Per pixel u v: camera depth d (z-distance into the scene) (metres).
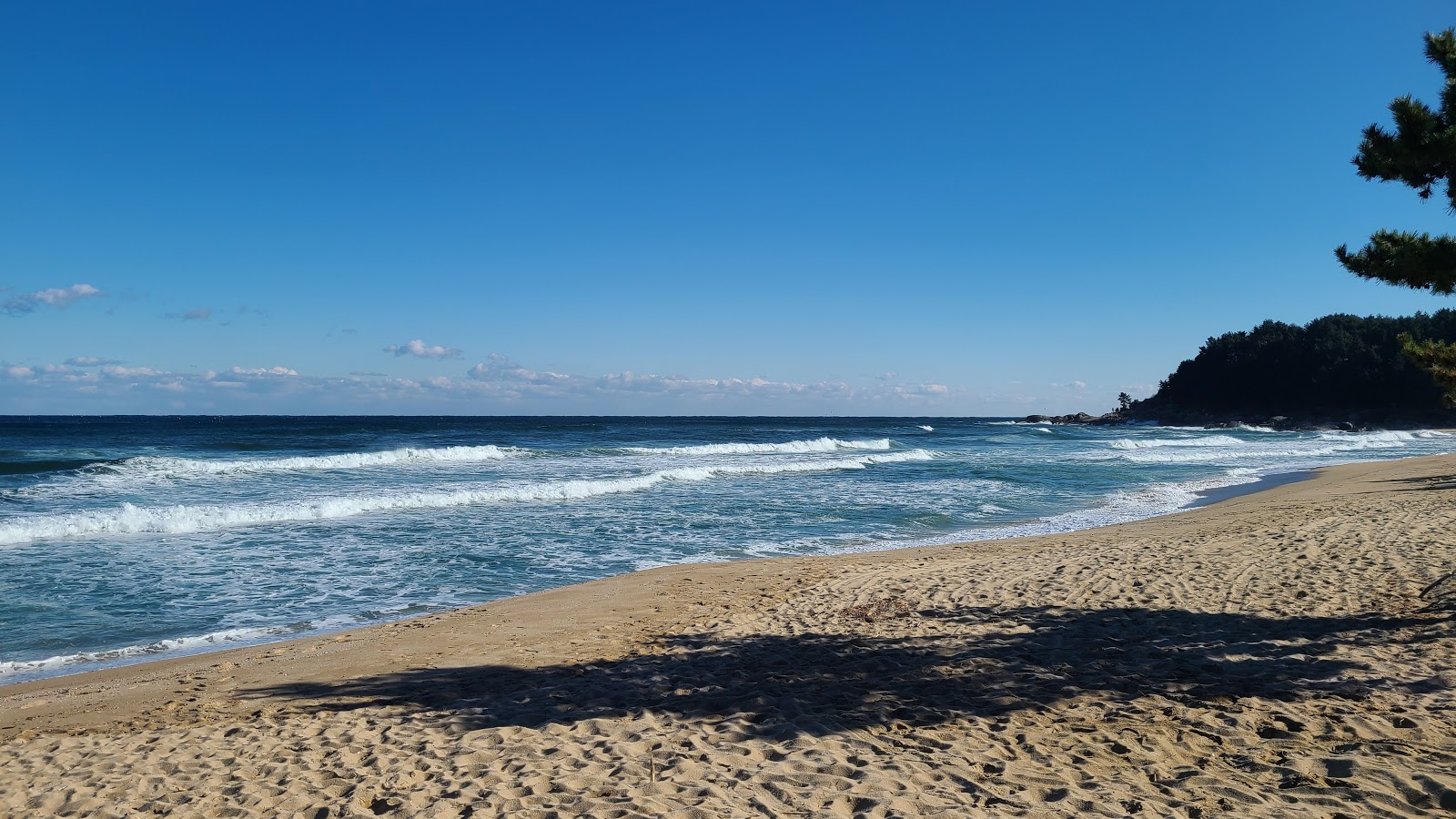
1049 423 133.38
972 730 5.33
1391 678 5.87
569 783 4.63
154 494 21.66
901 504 21.81
